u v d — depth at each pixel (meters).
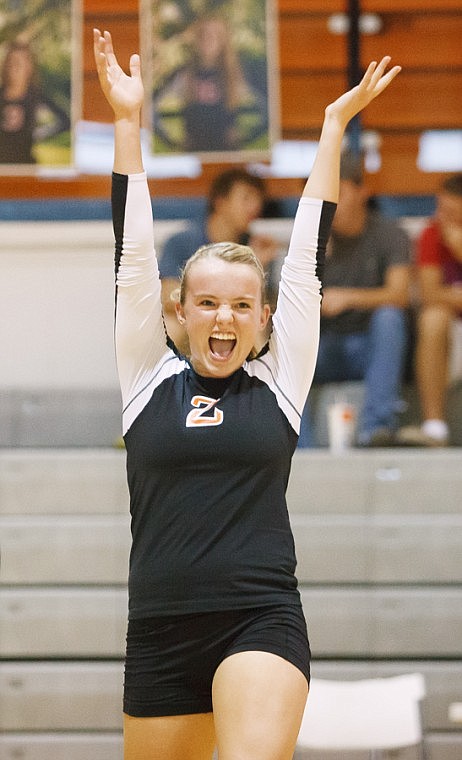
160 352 5.18
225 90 12.31
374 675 10.98
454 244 12.38
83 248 12.99
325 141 5.30
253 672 4.51
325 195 5.21
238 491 4.83
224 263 5.00
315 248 5.18
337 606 11.13
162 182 13.11
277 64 13.11
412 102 13.30
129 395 5.09
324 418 12.15
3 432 12.46
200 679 4.82
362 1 13.30
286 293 5.21
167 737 4.87
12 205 13.08
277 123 12.27
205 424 4.89
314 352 5.17
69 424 12.50
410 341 12.25
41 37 12.33
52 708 10.99
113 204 5.14
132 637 4.96
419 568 11.21
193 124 12.30
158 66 12.36
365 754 10.95
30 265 12.99
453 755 10.82
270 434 4.90
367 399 11.93
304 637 4.74
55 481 11.42
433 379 12.14
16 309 12.94
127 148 5.17
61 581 11.27
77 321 12.95
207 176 13.15
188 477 4.86
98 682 11.01
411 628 11.10
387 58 5.25
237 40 12.34
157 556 4.84
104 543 11.29
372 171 13.30
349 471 11.35
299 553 11.23
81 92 12.92
